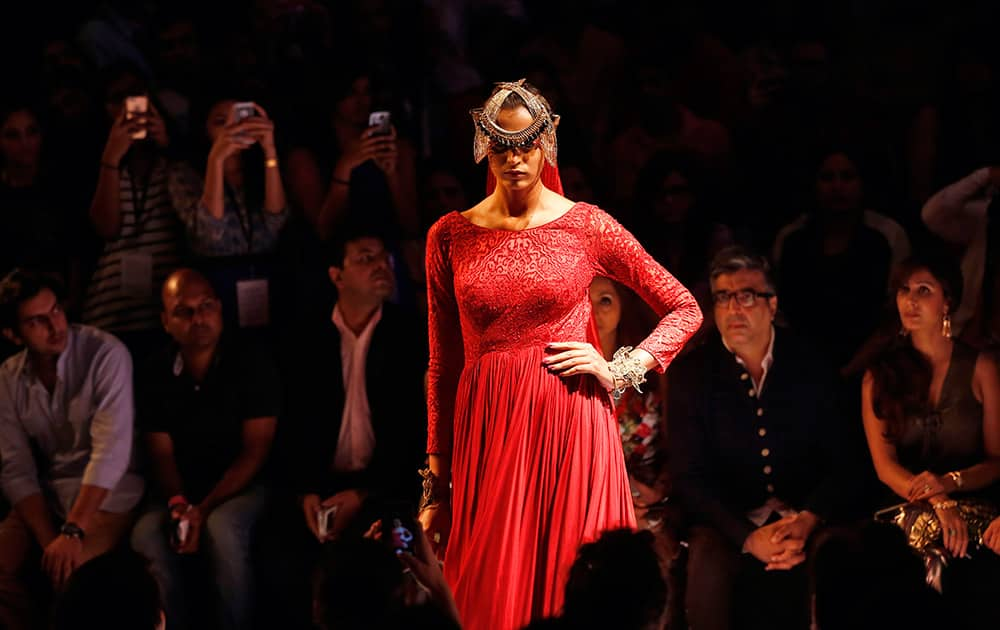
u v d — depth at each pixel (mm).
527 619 7070
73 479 11594
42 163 13750
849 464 10320
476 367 7312
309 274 12570
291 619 11062
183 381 11648
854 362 11656
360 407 11703
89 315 12844
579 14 16234
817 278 12375
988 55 13883
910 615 5441
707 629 9953
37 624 11148
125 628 5824
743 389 10477
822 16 15789
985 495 10297
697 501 10297
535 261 7141
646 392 10969
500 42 16078
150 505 11484
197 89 14898
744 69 15289
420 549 6301
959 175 13500
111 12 16000
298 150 13727
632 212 12844
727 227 12727
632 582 5438
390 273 11758
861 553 5570
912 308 10250
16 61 15438
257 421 11617
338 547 5707
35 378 11531
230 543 10984
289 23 15180
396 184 13180
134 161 12836
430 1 15758
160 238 12836
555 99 14273
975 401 10180
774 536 9883
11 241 13070
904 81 15180
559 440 7148
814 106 14117
